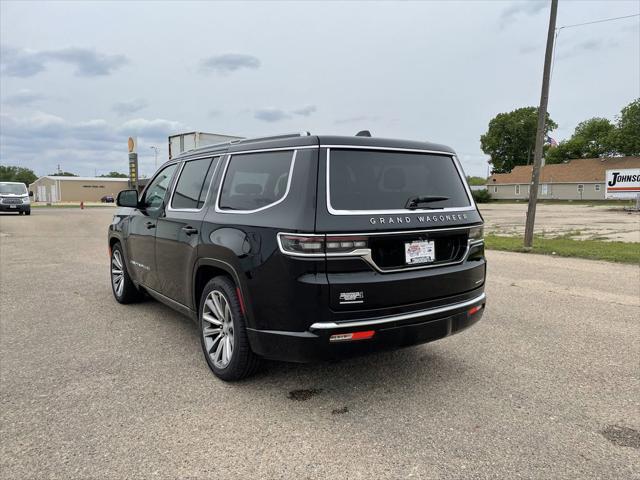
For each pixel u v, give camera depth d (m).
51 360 4.19
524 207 47.19
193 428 3.03
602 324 5.40
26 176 120.31
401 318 3.21
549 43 11.90
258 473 2.56
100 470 2.57
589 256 10.65
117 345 4.60
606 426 3.09
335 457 2.71
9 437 2.90
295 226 3.04
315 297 2.99
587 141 84.69
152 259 4.98
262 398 3.46
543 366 4.13
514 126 83.25
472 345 4.67
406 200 3.41
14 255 10.97
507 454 2.75
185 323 5.35
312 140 3.26
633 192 34.09
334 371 3.98
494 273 8.72
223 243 3.55
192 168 4.53
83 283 7.61
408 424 3.10
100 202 75.19
